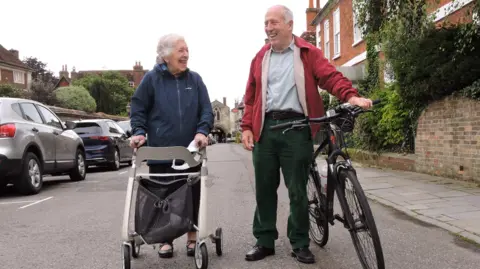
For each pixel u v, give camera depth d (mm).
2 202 7262
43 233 4926
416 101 8867
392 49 9023
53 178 11461
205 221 3387
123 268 3387
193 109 3818
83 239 4609
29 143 7934
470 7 7965
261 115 3678
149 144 3836
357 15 9773
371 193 6766
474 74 7312
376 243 2844
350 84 3400
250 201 6652
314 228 4133
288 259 3748
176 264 3699
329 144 3527
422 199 6086
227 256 3887
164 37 3781
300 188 3631
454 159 7637
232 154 20641
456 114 7547
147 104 3811
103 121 13602
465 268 3428
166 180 3715
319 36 23719
